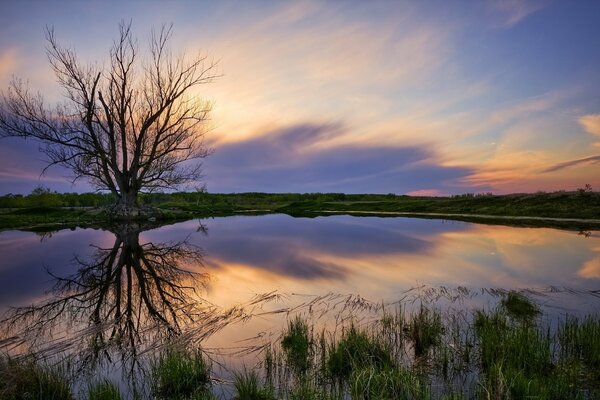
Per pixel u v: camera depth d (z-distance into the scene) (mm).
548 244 20250
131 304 11062
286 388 6121
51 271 16125
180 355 6965
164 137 38375
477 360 6891
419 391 5684
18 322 9500
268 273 14875
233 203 78312
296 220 41250
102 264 17609
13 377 6000
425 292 11531
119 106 37469
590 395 5652
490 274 13914
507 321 8766
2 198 62031
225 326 8922
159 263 17688
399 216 43156
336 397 5727
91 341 8164
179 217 44000
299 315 9617
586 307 9805
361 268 15453
